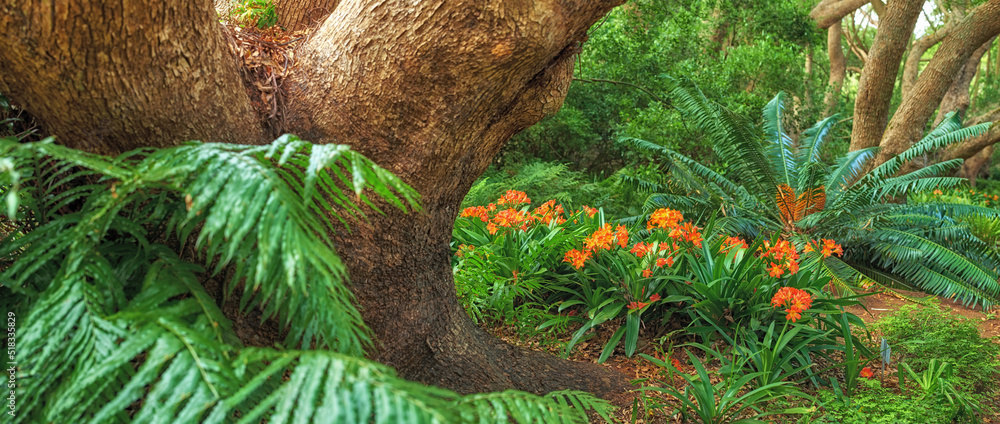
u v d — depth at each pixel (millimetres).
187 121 1581
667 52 10484
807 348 3311
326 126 1942
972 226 7648
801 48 11898
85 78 1350
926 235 6605
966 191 11594
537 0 1696
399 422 894
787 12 11758
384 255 2137
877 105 8492
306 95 1952
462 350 2551
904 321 3775
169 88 1484
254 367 1324
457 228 4457
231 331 1335
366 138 1947
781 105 7664
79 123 1470
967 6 11289
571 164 10656
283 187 1165
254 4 2416
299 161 1380
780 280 3713
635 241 4875
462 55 1756
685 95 7293
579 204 7434
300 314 1322
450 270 2607
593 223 4742
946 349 3512
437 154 2021
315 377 955
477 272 3580
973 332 3668
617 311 3467
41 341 1094
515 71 1868
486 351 2713
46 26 1228
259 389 1356
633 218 6742
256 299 1349
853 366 3002
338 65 1892
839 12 13680
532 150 10297
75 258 1157
